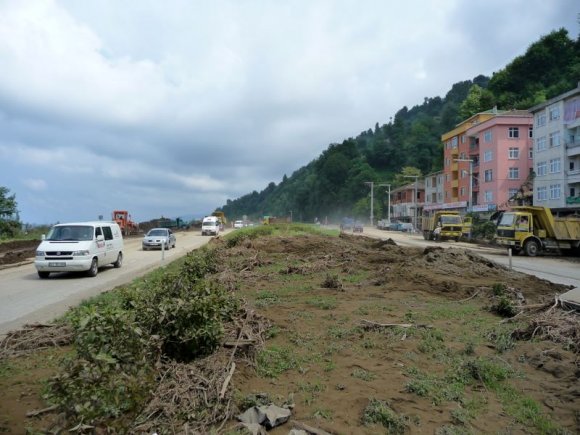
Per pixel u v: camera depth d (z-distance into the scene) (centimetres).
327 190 12412
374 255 1870
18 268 1861
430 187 7881
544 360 578
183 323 552
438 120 13038
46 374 544
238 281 1237
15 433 397
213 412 422
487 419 431
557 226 2647
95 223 1642
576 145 3931
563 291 1151
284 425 413
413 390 481
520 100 7100
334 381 510
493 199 5500
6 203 3300
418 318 799
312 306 896
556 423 424
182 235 5194
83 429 333
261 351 597
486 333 709
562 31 7388
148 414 409
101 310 446
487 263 1595
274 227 3269
